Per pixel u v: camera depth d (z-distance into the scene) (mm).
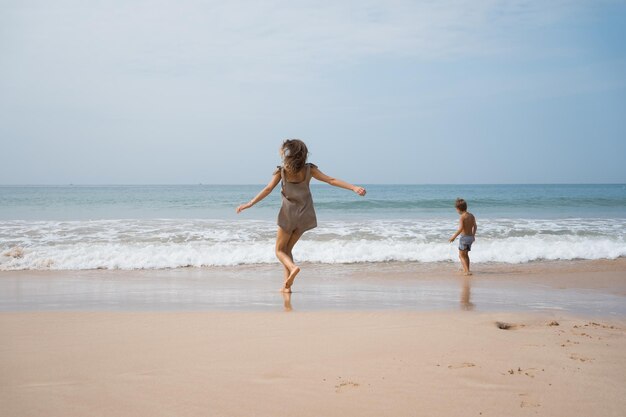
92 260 10453
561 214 23500
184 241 13094
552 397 3164
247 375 3570
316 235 14273
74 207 27859
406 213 23953
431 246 12336
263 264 10734
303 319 5492
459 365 3812
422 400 3113
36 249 11453
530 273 9797
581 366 3799
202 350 4211
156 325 5164
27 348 4270
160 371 3656
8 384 3379
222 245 12273
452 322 5402
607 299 7242
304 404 3045
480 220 19031
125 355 4062
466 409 2979
